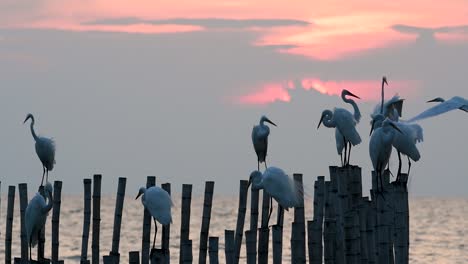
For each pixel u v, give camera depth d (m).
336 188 18.95
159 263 17.34
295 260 18.94
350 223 17.48
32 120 26.47
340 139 22.41
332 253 18.69
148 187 22.31
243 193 22.88
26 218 20.75
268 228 19.98
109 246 50.59
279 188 18.97
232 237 18.50
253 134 24.28
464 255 46.66
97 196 23.17
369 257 18.02
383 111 20.64
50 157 26.05
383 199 17.81
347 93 23.09
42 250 21.73
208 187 22.88
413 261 44.22
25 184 24.16
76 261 41.47
